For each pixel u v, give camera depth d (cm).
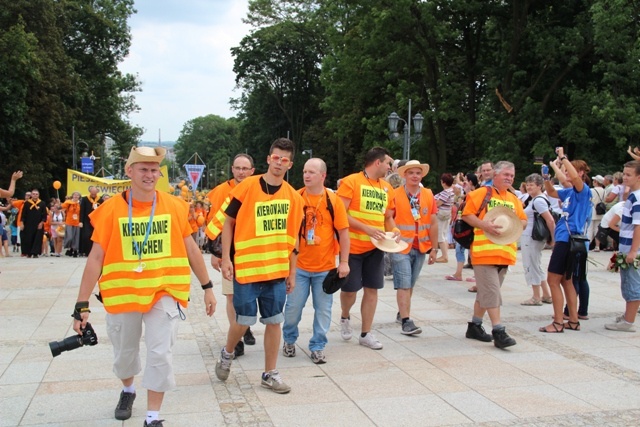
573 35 2395
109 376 528
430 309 829
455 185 1323
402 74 3000
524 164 2464
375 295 629
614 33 2241
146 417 404
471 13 2683
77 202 1644
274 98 5500
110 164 7175
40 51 3131
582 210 681
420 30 2717
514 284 1039
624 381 525
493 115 2609
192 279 1109
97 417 437
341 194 614
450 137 3369
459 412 451
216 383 514
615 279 1082
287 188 494
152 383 394
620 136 2266
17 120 3006
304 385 511
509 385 513
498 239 625
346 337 658
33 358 581
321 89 5225
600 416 445
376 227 619
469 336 670
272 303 486
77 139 3812
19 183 3116
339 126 3681
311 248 568
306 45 5103
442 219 1255
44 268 1270
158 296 402
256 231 478
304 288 574
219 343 646
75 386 502
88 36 4028
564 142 2578
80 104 3666
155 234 402
